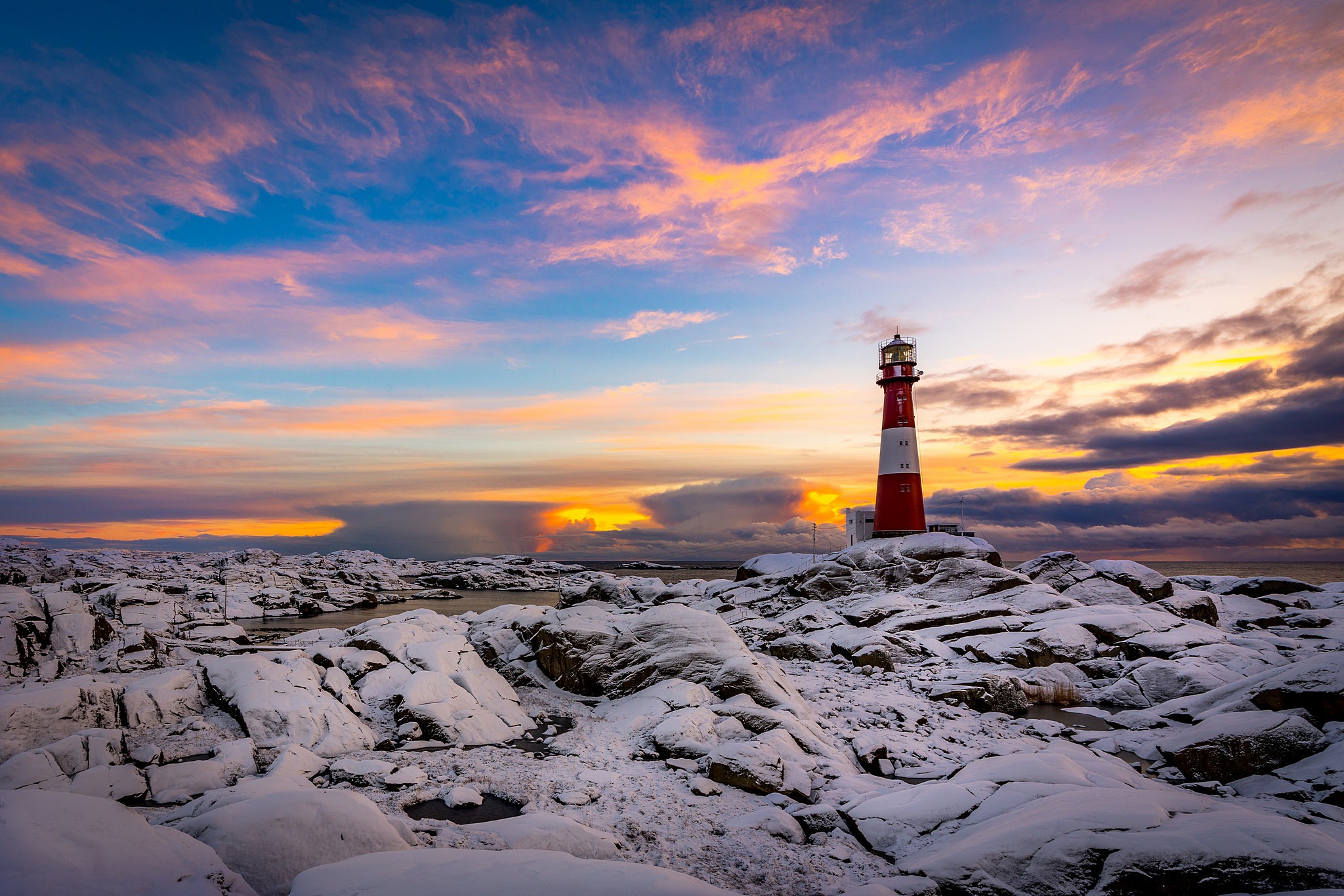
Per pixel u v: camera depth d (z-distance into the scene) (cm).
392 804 1384
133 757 1505
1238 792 1677
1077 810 1188
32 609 2566
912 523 5766
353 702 2005
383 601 8894
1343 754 1664
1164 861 1014
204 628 3306
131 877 777
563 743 1942
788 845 1300
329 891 834
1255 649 3294
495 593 11262
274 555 12338
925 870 1123
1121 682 2792
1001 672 3000
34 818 802
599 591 4247
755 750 1678
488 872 894
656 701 2198
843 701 2486
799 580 5250
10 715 1509
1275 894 949
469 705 2052
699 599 5041
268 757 1608
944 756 1909
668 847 1264
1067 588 4612
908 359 5903
